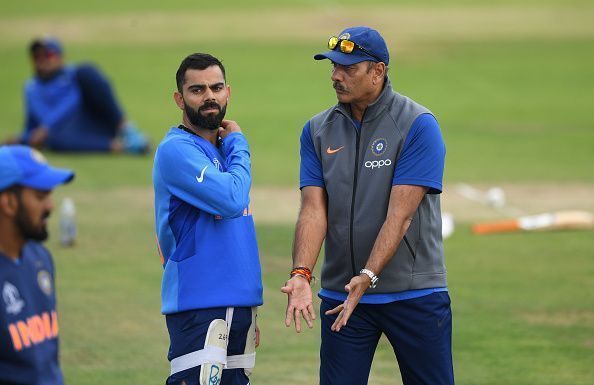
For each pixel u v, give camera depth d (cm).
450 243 4475
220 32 12631
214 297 2056
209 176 2030
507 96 9150
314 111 8600
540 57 10894
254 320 2147
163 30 12800
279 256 4188
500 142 7175
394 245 2059
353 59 2075
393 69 10381
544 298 3609
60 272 3972
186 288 2058
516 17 13262
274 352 3041
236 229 2105
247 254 2112
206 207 2039
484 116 8294
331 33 12444
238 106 8838
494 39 11881
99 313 3428
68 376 2806
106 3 14750
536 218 4750
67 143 7131
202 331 2052
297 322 2083
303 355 3016
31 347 1619
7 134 7819
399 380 2797
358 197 2131
